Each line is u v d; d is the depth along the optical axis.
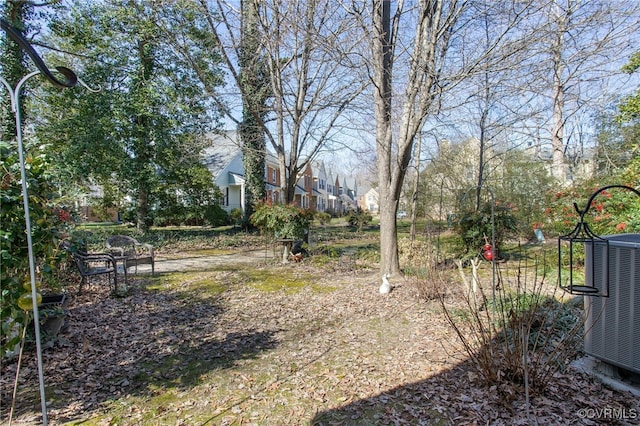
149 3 9.22
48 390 2.75
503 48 5.05
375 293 5.61
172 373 3.06
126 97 11.93
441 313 4.41
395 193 6.50
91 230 12.68
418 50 5.61
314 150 10.50
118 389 2.80
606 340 2.61
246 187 15.31
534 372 2.54
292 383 2.86
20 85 1.79
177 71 12.54
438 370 2.99
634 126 11.30
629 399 2.42
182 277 7.12
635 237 2.66
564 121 12.13
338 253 9.97
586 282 2.70
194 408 2.52
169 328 4.19
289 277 7.14
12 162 2.08
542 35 4.90
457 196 9.76
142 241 11.74
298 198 30.17
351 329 4.08
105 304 5.11
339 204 46.53
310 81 9.71
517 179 13.23
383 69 5.91
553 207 8.13
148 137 12.72
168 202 14.52
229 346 3.65
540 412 2.31
